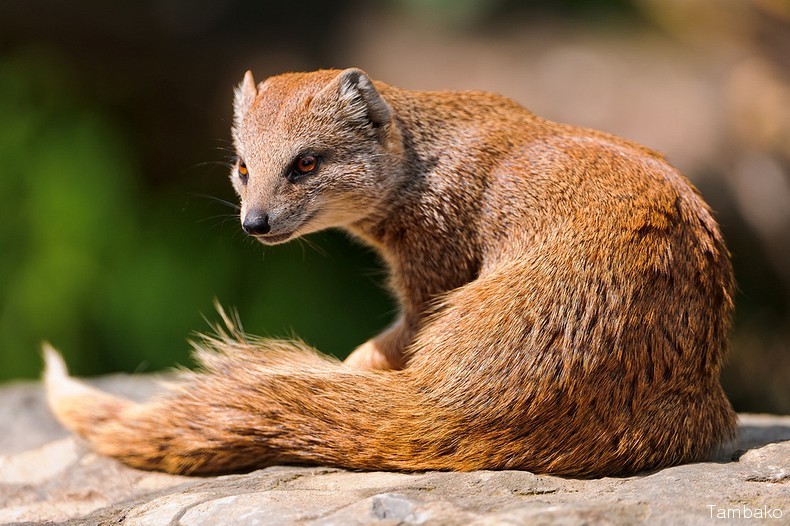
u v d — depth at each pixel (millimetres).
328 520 6906
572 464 7996
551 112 22047
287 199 9484
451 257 9461
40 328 19281
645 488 7418
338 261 20625
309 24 23688
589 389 7953
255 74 22453
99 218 20031
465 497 7203
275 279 20125
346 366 8742
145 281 19891
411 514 6836
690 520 6668
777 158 20594
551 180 8992
